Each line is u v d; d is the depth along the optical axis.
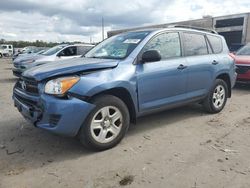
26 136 4.57
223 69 5.94
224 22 29.55
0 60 35.69
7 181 3.17
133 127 5.07
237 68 9.21
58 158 3.76
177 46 5.11
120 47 4.71
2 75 14.62
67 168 3.47
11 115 5.86
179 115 5.86
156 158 3.75
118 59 4.36
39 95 3.71
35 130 4.86
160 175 3.29
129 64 4.26
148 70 4.43
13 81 11.96
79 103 3.63
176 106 5.13
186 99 5.24
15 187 3.04
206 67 5.52
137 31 5.09
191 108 6.44
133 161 3.66
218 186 3.05
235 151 3.99
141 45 4.50
